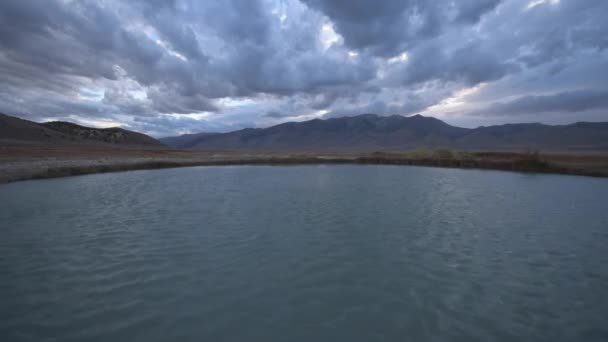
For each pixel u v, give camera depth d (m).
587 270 7.12
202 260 7.67
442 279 6.69
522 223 11.26
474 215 12.53
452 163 39.50
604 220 11.71
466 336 4.72
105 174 29.72
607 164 31.86
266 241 9.16
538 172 30.81
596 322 5.06
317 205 14.53
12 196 16.64
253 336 4.73
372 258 7.87
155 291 6.06
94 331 4.77
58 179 24.91
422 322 5.11
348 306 5.61
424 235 9.80
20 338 4.58
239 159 49.53
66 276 6.66
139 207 13.94
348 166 40.97
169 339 4.61
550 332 4.80
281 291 6.14
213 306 5.56
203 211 13.16
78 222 11.17
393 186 21.19
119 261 7.54
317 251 8.36
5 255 7.86
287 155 68.06
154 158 48.28
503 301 5.76
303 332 4.85
